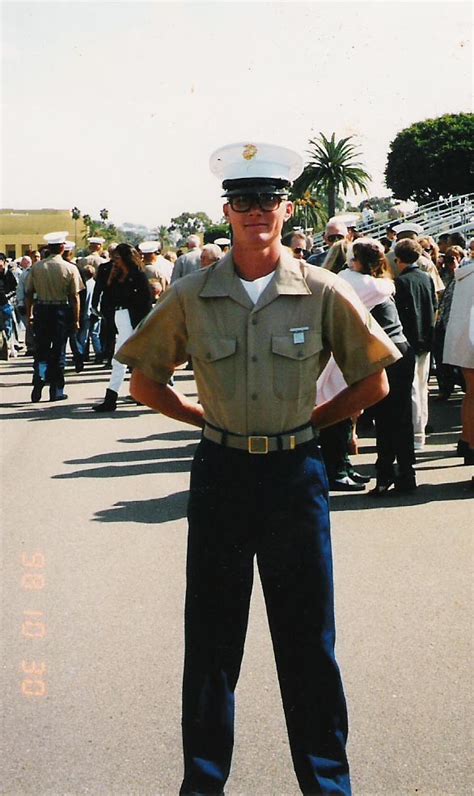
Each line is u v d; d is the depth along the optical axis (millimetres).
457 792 3039
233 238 2824
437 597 4648
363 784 3086
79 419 10094
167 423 9742
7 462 7957
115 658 4016
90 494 6801
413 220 26438
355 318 2842
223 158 2793
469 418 7410
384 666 3908
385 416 6559
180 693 3715
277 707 3598
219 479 2852
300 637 2900
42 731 3453
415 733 3387
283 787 3096
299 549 2855
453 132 54125
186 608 2953
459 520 5988
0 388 12891
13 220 45406
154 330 2957
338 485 6828
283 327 2785
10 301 17766
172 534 5762
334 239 8531
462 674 3824
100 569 5129
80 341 14680
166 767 3219
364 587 4801
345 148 44625
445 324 10320
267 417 2805
